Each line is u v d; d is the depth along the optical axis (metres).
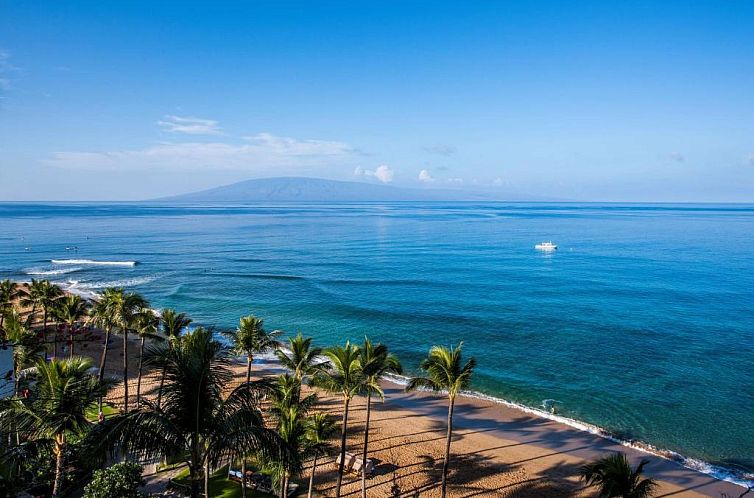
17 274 131.00
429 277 128.62
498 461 40.56
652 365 64.06
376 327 82.25
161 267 145.38
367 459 38.22
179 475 34.66
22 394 34.53
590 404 52.66
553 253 178.50
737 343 72.75
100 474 28.03
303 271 138.50
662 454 42.38
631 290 111.50
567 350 70.00
